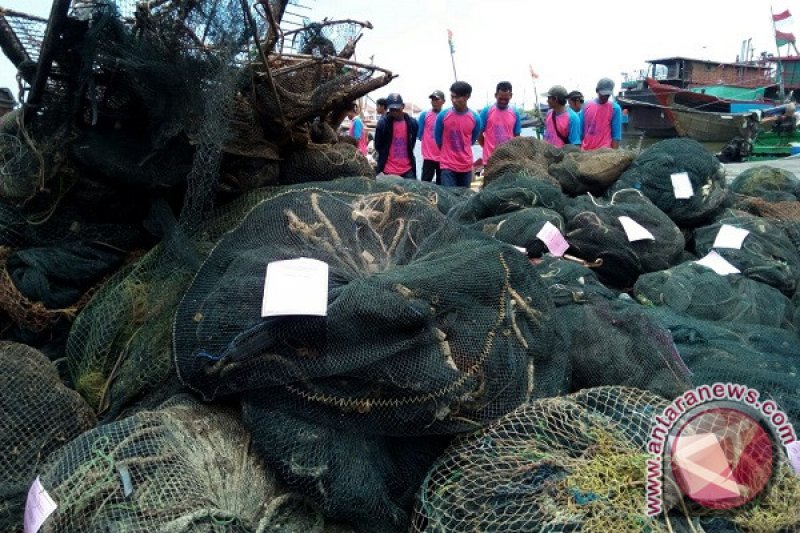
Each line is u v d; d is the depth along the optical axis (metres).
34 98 2.46
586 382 2.49
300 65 2.80
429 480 1.92
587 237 3.85
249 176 2.81
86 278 2.68
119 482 1.65
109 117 2.67
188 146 2.59
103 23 2.33
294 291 1.81
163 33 2.36
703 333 2.86
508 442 1.90
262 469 1.87
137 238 2.80
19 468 2.02
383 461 1.96
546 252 3.70
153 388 2.20
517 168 4.97
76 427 2.16
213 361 1.90
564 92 9.00
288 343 1.84
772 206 4.54
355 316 1.80
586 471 1.74
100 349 2.37
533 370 2.16
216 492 1.73
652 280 3.49
